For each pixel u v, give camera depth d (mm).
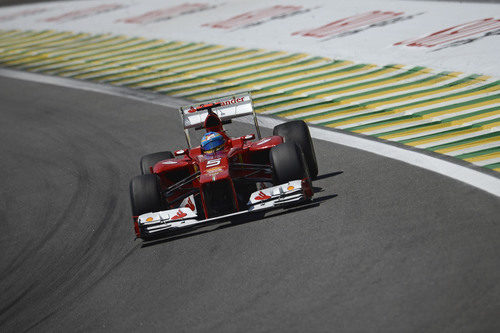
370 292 23031
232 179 32656
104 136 57031
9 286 33375
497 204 27812
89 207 41281
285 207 32812
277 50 72312
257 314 23578
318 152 41250
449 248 24734
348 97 52344
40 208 43562
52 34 106188
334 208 31234
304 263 26406
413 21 73188
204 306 25219
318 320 22141
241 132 49562
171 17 102125
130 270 30547
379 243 26531
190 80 68750
